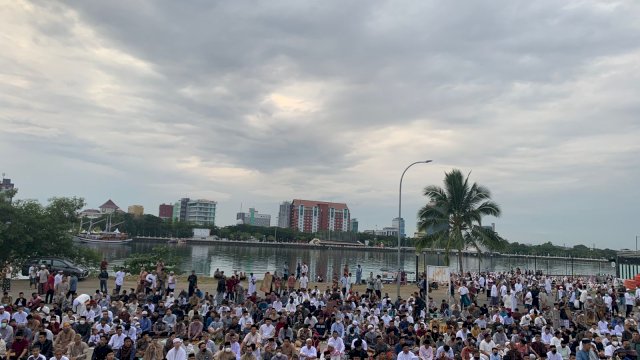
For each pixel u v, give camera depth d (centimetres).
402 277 5219
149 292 3016
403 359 1830
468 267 12275
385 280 5309
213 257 12700
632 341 2053
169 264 5078
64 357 1545
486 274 5409
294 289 3634
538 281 4547
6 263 4069
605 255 17900
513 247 18475
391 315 2816
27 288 3597
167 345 1809
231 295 3181
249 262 11206
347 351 2052
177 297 3172
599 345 2031
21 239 4084
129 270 4900
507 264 15350
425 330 2244
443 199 4959
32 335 1808
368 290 3681
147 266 4869
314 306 2816
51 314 2055
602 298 3294
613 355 1980
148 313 2238
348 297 3078
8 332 1833
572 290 3681
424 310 3025
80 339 1731
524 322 2600
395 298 3991
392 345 2122
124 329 2006
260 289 3922
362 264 12194
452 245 4975
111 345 1864
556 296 3831
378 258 15988
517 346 1959
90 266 4794
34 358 1534
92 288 3709
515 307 3275
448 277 3297
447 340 2083
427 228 4997
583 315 2800
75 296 2864
